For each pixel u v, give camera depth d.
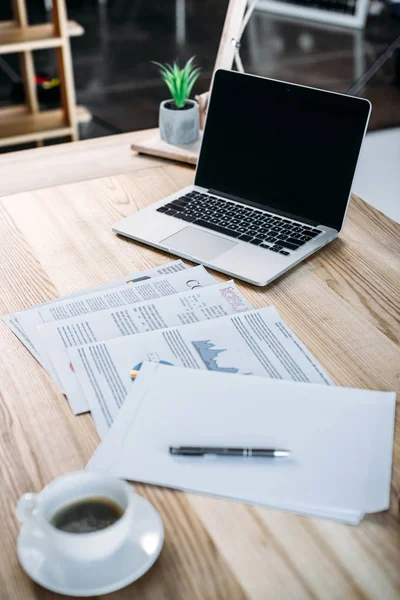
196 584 0.60
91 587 0.58
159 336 0.91
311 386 0.83
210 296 1.00
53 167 1.40
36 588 0.60
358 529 0.65
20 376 0.85
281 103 1.20
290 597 0.59
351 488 0.69
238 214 1.20
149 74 4.38
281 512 0.67
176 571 0.62
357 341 0.92
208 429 0.76
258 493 0.69
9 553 0.63
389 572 0.61
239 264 1.06
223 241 1.12
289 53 4.76
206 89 4.07
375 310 0.98
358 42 5.03
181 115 1.42
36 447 0.75
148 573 0.61
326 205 1.16
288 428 0.76
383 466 0.72
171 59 4.67
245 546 0.64
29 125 3.21
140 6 5.99
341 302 1.00
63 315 0.96
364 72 4.38
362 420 0.78
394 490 0.70
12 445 0.75
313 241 1.12
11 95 3.95
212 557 0.63
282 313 0.97
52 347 0.89
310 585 0.60
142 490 0.70
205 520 0.66
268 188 1.22
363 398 0.81
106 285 1.03
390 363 0.88
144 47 4.91
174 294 1.00
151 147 1.44
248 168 1.24
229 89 1.25
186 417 0.78
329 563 0.62
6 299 1.00
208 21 5.64
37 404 0.81
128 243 1.14
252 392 0.81
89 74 4.35
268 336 0.92
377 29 5.36
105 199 1.27
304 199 1.18
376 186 2.54
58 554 0.60
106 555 0.60
